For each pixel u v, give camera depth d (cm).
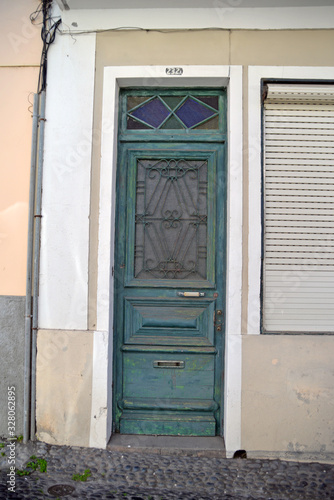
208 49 331
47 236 333
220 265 344
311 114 330
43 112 336
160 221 350
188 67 331
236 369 321
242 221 325
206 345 342
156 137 348
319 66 328
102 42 336
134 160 351
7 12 347
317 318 327
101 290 327
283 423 319
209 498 271
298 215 330
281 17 328
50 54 338
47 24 340
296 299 327
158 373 345
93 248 330
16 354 336
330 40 328
